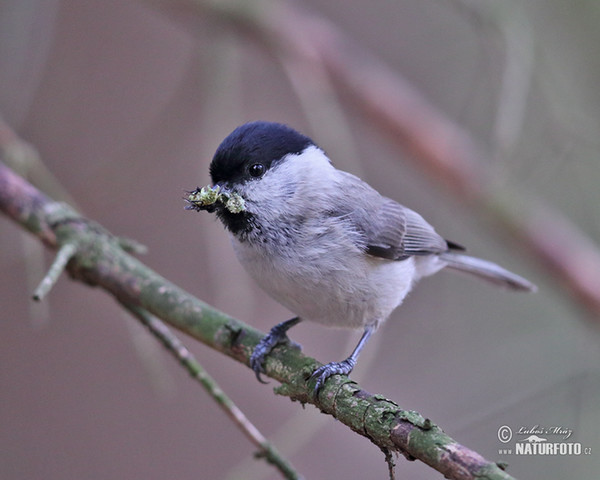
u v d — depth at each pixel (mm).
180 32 10906
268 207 6266
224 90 8844
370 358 6781
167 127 10766
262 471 8336
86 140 10539
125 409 10344
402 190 11578
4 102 8344
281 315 10383
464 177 9656
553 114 9328
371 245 6609
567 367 8922
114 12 10852
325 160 6852
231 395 10625
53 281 5730
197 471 10133
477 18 8422
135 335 6918
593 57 9852
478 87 9766
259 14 9438
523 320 10211
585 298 9297
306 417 6473
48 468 9828
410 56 11203
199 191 6301
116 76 10797
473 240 11258
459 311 10734
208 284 10773
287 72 9016
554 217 9992
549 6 9891
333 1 12008
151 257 10680
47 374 10180
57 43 10648
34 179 7559
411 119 9820
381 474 10156
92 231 6777
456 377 10047
